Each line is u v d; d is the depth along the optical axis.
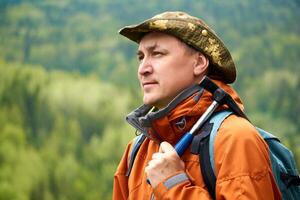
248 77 115.56
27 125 96.56
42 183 85.75
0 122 94.12
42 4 180.38
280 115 102.56
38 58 153.00
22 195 83.50
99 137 95.19
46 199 84.62
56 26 168.88
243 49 130.62
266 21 145.62
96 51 152.12
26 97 99.50
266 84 109.38
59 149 93.38
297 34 139.38
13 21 168.75
